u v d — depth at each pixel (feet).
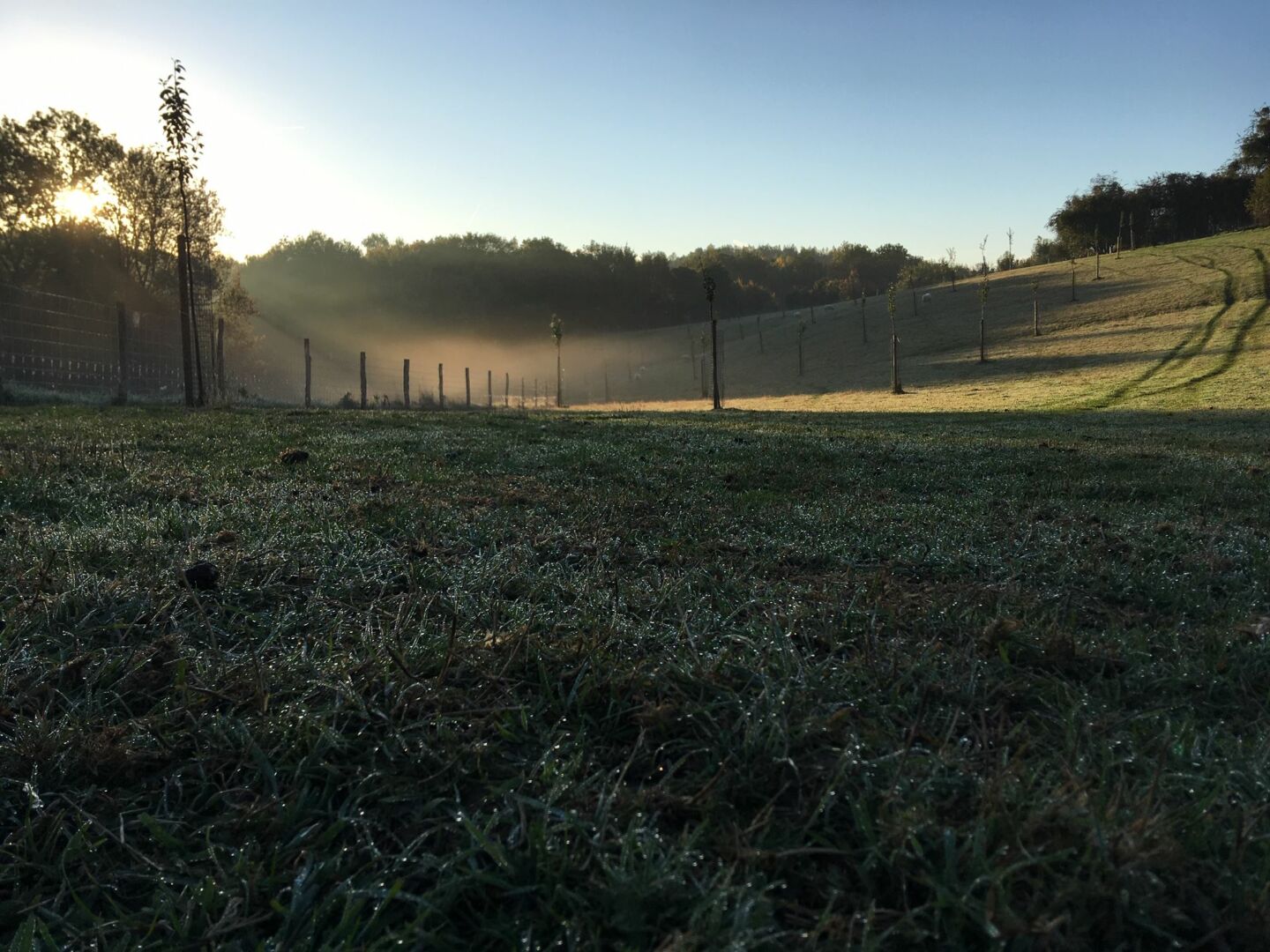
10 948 4.45
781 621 9.10
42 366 89.61
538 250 519.19
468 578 10.48
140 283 165.27
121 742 6.31
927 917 4.61
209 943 4.58
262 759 6.10
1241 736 6.72
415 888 4.99
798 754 6.28
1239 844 4.97
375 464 22.89
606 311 501.15
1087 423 63.67
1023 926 4.34
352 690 6.97
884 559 12.60
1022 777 5.77
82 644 8.11
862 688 7.38
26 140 144.15
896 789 5.52
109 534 11.98
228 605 9.21
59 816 5.44
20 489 15.76
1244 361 134.72
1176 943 4.39
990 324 251.60
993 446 34.68
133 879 5.10
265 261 477.77
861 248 554.46
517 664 7.79
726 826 5.42
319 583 10.05
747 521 15.34
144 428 33.30
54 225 153.79
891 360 235.61
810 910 4.71
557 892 4.73
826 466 25.44
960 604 9.86
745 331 397.39
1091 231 402.31
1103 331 202.80
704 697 7.14
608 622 8.86
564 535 13.21
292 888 4.93
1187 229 402.52
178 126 64.85
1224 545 13.44
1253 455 33.27
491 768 6.16
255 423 39.93
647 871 4.79
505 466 23.50
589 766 6.15
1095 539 14.20
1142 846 4.88
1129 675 7.80
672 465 24.40
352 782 5.97
